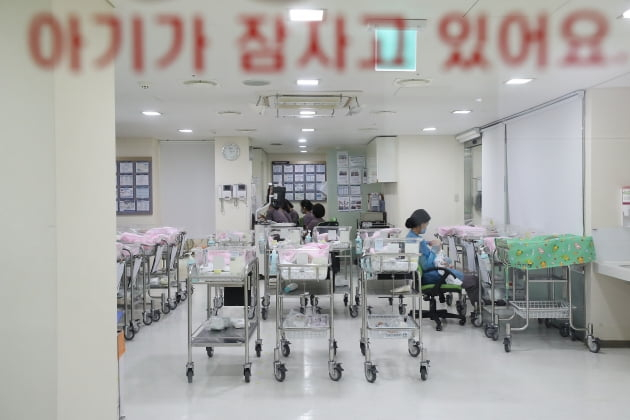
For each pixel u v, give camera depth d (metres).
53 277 1.88
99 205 2.21
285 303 6.18
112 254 2.34
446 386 3.45
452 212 7.91
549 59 3.40
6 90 1.88
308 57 3.36
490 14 2.69
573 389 3.39
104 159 2.27
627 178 4.32
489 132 6.66
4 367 1.90
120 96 4.66
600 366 3.86
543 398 3.24
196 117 5.95
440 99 4.89
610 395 3.29
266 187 11.00
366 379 3.59
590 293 4.34
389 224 8.59
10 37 1.88
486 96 4.73
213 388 3.45
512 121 5.93
